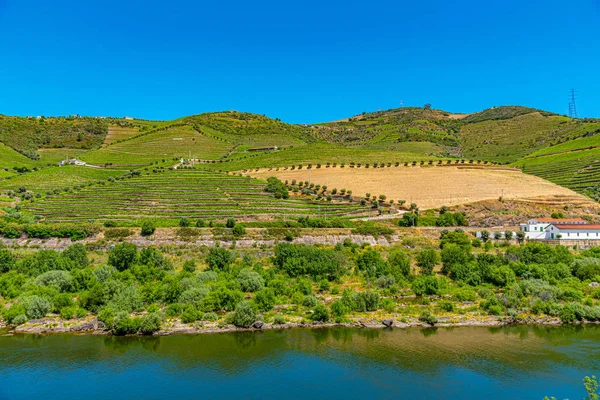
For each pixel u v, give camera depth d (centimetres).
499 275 9494
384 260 11150
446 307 8069
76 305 7981
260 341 6800
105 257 11231
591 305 8025
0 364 5997
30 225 12262
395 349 6475
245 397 5212
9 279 8650
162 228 12306
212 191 17362
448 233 12688
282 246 10812
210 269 10250
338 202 17188
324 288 9212
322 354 6325
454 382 5500
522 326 7438
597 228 13150
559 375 5653
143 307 7906
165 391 5350
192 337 6956
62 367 5938
